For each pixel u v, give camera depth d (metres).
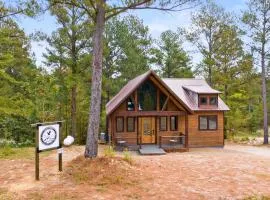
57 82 33.47
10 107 26.00
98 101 14.85
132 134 30.64
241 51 40.69
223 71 42.00
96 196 10.61
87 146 14.73
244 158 20.55
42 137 12.55
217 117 33.38
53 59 30.58
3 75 24.86
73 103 33.72
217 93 33.19
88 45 30.72
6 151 18.70
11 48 29.70
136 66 42.81
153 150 27.39
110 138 29.61
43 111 35.44
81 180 12.13
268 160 19.78
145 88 30.25
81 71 31.70
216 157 20.94
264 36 35.06
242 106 46.53
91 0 14.36
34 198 10.34
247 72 41.47
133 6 14.55
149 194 11.02
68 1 14.61
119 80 42.50
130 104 30.33
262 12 34.69
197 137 32.84
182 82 36.69
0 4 18.89
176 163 16.95
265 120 36.75
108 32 40.62
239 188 12.20
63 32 29.55
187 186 12.16
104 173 12.70
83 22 29.47
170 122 31.67
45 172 13.37
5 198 10.31
